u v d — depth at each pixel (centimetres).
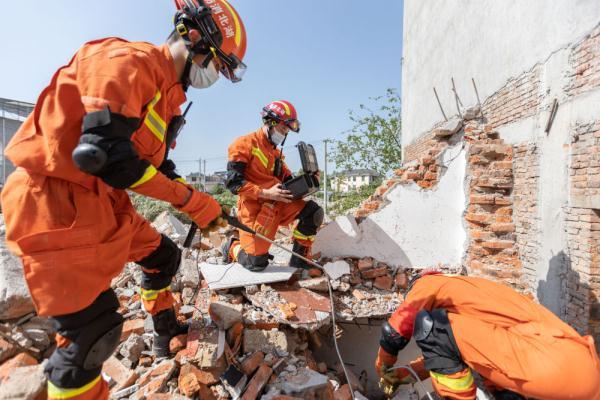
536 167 324
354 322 383
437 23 668
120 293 286
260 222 297
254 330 247
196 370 200
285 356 236
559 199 291
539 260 317
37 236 117
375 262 384
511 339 171
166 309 214
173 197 146
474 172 365
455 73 563
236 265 328
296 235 328
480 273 354
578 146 269
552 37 304
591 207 254
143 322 243
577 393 157
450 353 182
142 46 141
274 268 325
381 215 387
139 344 217
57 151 118
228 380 205
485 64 447
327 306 297
